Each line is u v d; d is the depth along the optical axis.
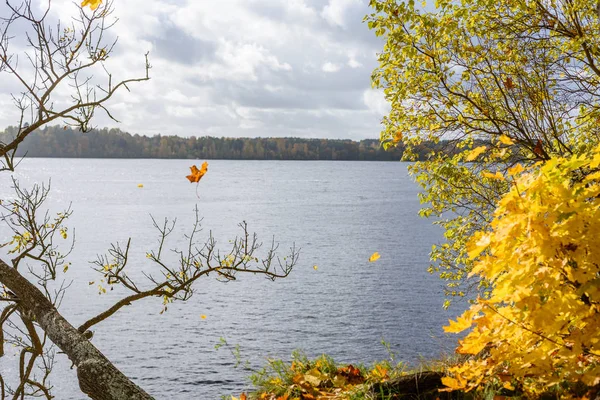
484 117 8.04
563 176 2.68
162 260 69.00
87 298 52.38
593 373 2.58
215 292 56.41
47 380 31.66
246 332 41.66
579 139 7.55
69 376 32.62
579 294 2.41
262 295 54.25
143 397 3.52
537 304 2.54
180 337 41.16
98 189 198.00
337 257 72.44
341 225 104.56
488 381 3.65
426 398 4.17
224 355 36.34
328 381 5.32
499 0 7.59
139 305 51.22
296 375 5.38
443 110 8.33
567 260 2.47
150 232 95.00
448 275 9.55
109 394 3.54
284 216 119.69
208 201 158.38
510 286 2.58
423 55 7.97
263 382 5.65
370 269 64.88
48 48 5.45
